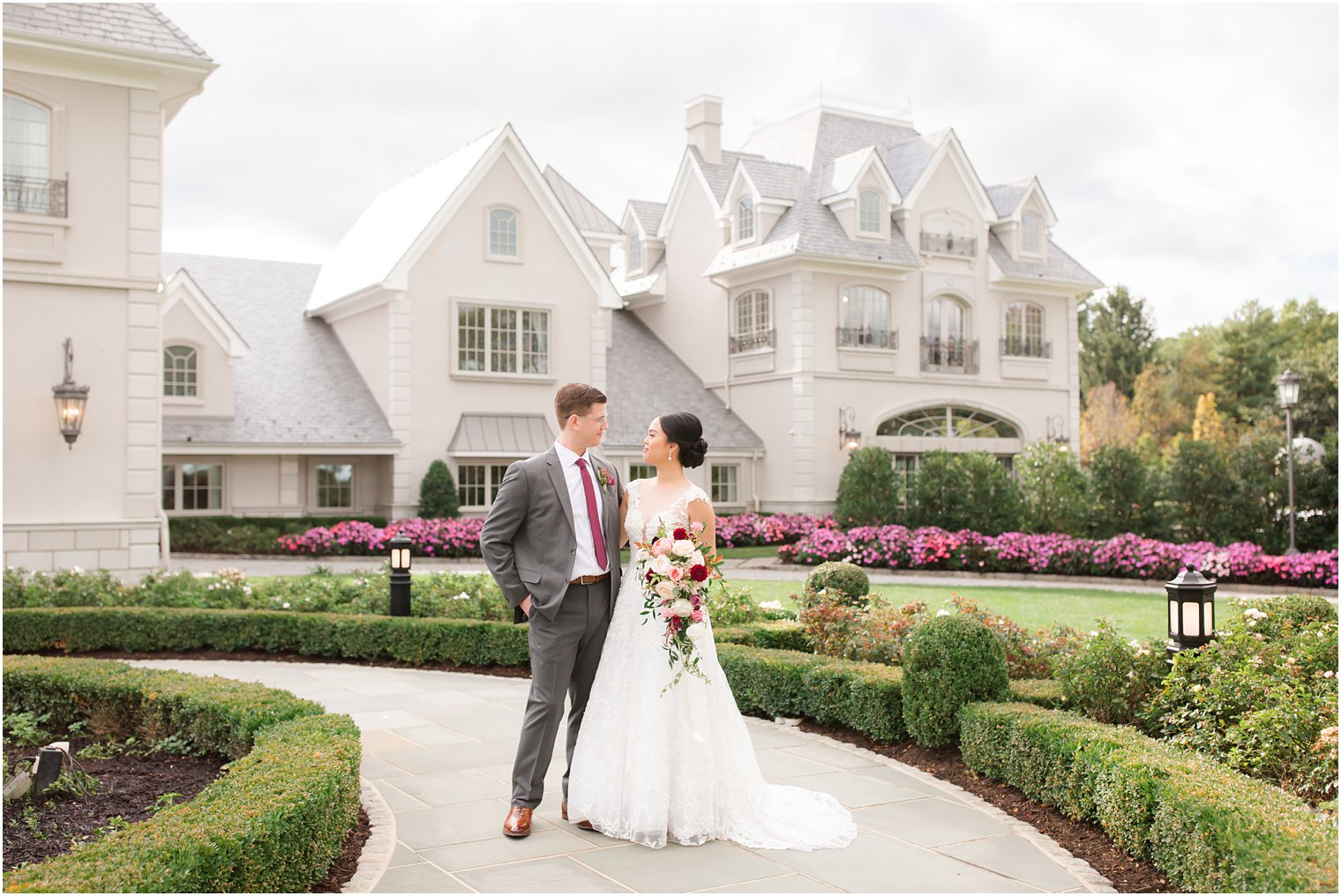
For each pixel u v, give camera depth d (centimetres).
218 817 368
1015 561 1994
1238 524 2123
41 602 1109
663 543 482
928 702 604
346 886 412
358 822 494
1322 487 2111
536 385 2458
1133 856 436
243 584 1170
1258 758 498
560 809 524
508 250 2423
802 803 517
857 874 428
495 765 609
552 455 493
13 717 640
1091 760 466
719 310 2847
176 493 2194
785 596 1540
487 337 2395
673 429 506
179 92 1505
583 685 505
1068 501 2216
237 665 1005
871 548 2103
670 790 471
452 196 2333
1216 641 598
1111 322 5438
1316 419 3441
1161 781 414
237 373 2386
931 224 2762
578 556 487
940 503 2295
